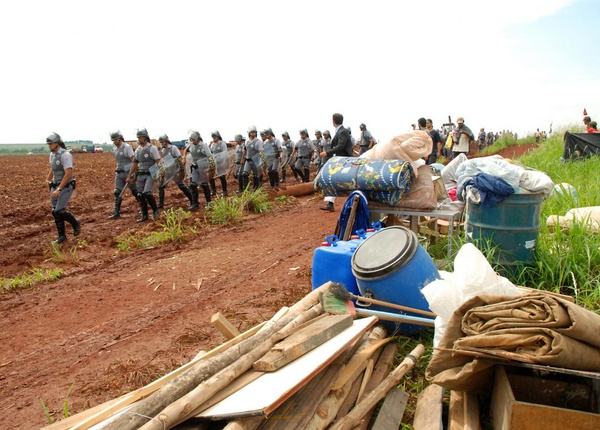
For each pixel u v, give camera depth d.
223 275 6.81
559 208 6.89
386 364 3.55
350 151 10.76
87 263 8.06
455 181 7.80
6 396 3.85
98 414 2.54
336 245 4.80
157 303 5.83
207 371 2.61
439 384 2.82
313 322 3.38
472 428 2.63
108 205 14.54
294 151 17.95
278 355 2.74
